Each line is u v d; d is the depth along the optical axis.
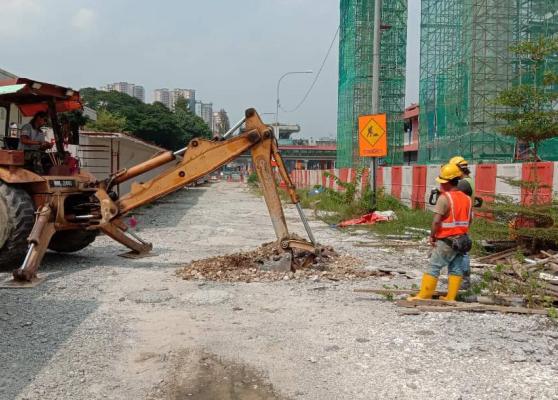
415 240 13.21
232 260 9.27
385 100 38.56
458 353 5.22
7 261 9.11
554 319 6.21
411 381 4.62
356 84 38.28
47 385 4.57
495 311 6.55
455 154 29.33
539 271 8.57
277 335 5.85
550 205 9.82
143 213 21.39
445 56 32.50
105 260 10.36
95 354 5.28
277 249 9.28
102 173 22.86
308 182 42.44
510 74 27.17
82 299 7.32
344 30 41.00
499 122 26.56
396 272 8.85
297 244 9.09
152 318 6.48
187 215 20.69
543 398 4.28
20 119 10.75
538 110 11.57
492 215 10.66
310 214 20.97
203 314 6.65
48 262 10.07
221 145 9.42
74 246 10.80
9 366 4.95
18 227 8.92
